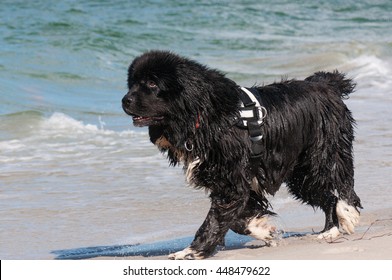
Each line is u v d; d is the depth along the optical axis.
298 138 8.56
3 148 14.43
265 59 27.45
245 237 9.44
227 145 7.86
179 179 12.26
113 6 34.94
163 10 35.22
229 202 8.02
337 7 40.88
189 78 7.65
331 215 9.05
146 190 11.61
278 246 8.52
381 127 15.86
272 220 9.69
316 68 26.12
